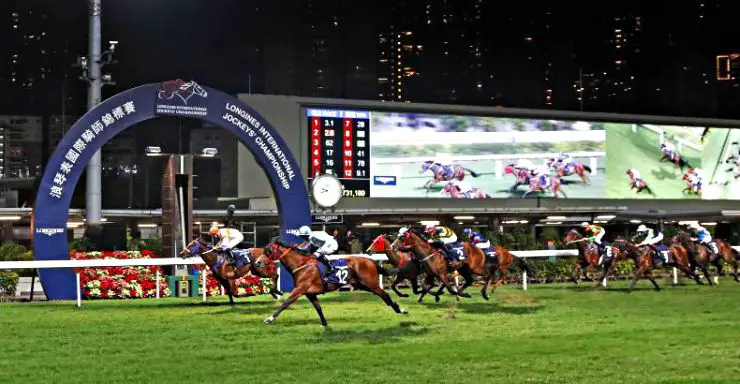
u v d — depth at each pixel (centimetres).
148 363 954
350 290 1978
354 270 1284
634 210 3234
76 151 1702
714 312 1462
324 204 2211
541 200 3092
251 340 1120
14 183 3033
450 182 2938
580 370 920
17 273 1964
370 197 2827
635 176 3266
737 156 3478
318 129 2767
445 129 2941
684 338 1151
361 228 3172
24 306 1565
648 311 1476
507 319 1354
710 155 3428
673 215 3038
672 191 3344
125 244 2238
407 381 860
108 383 847
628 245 1966
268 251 1253
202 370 913
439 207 2930
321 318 1254
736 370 923
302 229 1260
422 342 1106
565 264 2416
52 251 1675
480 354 1017
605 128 3209
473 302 1639
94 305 1588
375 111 2848
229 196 2739
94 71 2259
